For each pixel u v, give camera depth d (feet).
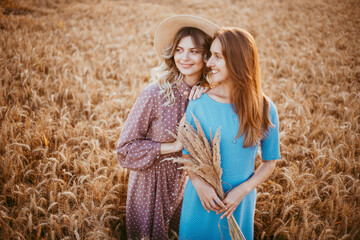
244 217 6.02
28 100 13.03
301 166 9.74
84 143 10.85
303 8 33.37
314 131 11.33
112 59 19.61
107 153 9.80
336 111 13.56
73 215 6.86
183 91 6.46
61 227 7.07
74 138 10.32
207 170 5.14
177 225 8.04
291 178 8.50
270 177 9.44
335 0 33.35
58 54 17.93
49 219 6.89
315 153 9.99
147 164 6.40
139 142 6.48
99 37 23.27
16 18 22.89
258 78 5.19
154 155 6.34
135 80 16.55
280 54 21.99
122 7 34.65
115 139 11.06
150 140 6.71
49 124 11.05
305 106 13.38
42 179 8.71
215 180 5.30
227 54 4.88
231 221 5.36
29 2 28.96
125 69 18.54
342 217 7.50
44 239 6.66
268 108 5.39
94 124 12.11
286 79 17.31
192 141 5.04
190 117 5.56
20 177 8.79
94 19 28.60
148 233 7.30
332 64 18.72
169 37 6.68
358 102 13.38
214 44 5.10
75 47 19.95
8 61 15.58
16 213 7.50
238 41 4.87
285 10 33.63
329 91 15.02
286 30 26.81
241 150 5.34
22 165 8.79
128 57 20.51
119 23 29.01
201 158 5.17
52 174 8.46
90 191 8.16
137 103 6.42
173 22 6.31
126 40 23.98
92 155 9.58
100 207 7.36
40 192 7.89
